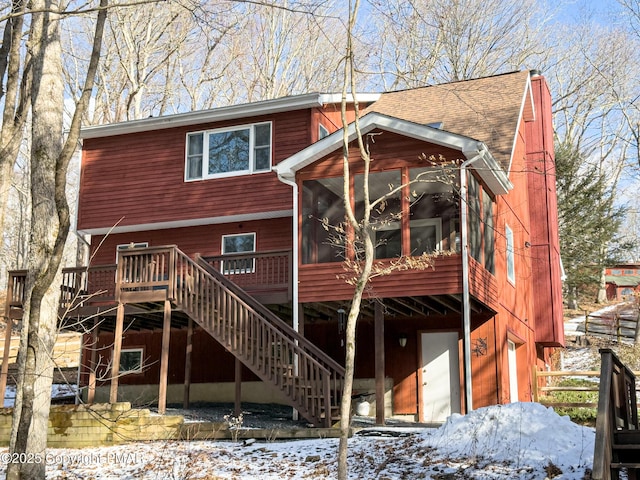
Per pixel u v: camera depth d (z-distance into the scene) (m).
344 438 8.59
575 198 34.09
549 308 22.22
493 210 17.39
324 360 14.35
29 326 9.09
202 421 14.09
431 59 26.06
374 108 21.34
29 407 8.64
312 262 15.76
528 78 20.62
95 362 18.41
